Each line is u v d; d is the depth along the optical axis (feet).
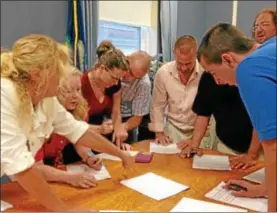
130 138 8.21
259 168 5.57
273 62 3.04
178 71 7.68
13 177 4.09
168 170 5.47
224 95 6.59
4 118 3.51
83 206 4.10
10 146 3.54
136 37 12.55
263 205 4.17
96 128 6.57
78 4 9.74
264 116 2.96
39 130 4.31
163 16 13.24
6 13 8.48
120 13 11.79
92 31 10.16
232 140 6.90
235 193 4.47
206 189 4.69
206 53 3.87
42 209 4.00
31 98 3.86
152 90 8.29
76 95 5.78
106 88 7.18
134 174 5.26
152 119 8.00
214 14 16.37
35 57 3.51
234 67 3.68
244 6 15.56
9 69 3.57
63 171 5.10
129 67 7.38
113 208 4.11
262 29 6.72
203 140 7.38
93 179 4.85
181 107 7.91
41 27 9.39
